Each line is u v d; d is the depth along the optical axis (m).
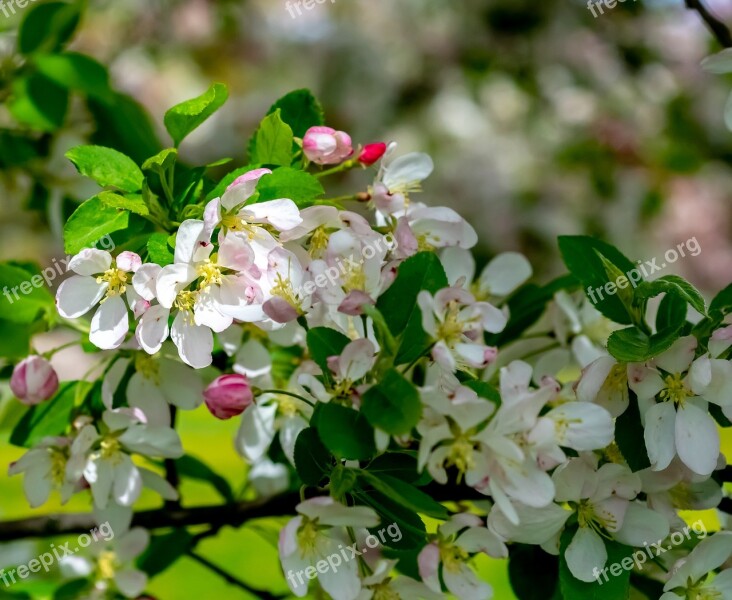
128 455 0.91
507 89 2.06
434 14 2.08
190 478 1.00
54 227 1.07
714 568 0.88
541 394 0.83
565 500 0.87
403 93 2.08
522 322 0.97
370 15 2.13
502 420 0.83
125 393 0.92
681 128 1.98
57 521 0.96
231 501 1.00
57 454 0.92
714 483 0.89
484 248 1.92
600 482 0.87
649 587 0.92
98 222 0.86
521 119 2.04
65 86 0.99
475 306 0.85
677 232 2.07
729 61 0.88
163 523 0.97
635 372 0.86
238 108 2.12
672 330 0.86
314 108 0.92
